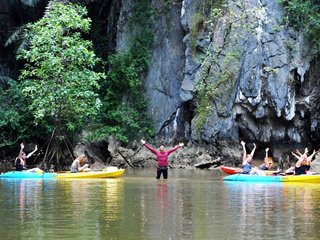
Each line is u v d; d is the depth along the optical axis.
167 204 16.25
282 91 36.88
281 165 37.50
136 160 38.59
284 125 37.78
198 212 14.67
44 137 38.47
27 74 35.31
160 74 40.88
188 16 39.41
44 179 26.81
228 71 37.41
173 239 11.25
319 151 33.97
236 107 37.47
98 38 44.44
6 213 14.52
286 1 38.00
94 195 18.75
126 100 40.72
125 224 12.87
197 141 38.16
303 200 17.38
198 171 34.22
